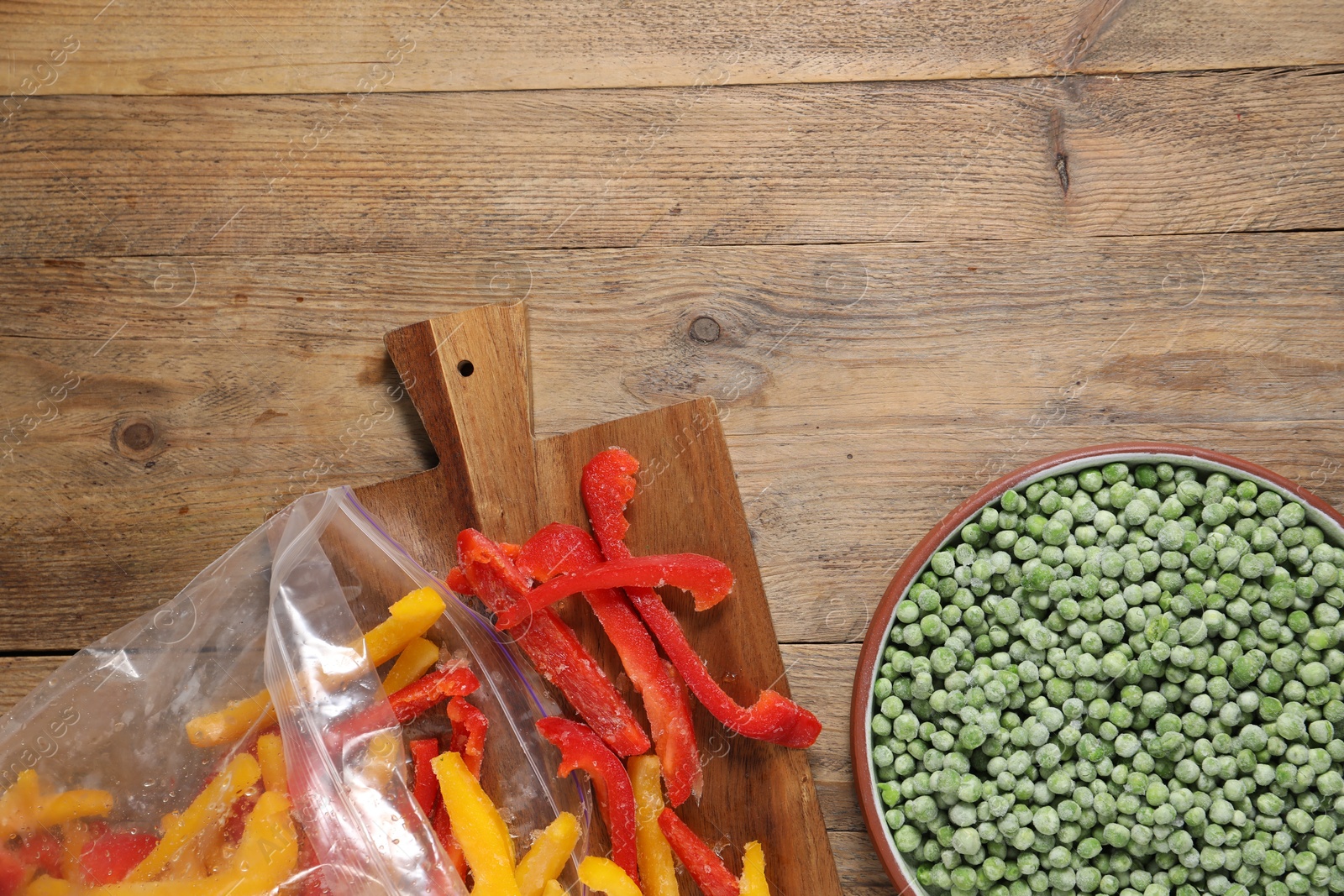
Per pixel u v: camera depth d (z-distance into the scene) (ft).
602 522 3.58
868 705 3.37
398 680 3.47
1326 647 3.30
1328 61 3.95
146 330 3.99
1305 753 3.19
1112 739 3.33
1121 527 3.44
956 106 4.01
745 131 4.02
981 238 4.01
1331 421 3.92
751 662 3.69
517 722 3.65
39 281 3.98
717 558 3.70
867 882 3.80
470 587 3.55
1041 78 4.01
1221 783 3.32
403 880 3.12
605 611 3.52
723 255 4.02
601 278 4.02
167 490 3.96
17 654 3.91
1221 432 3.95
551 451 3.76
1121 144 4.00
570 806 3.62
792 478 3.97
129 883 3.01
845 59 4.01
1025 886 3.36
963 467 3.95
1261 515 3.41
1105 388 3.97
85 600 3.92
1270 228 3.98
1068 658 3.37
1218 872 3.32
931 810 3.32
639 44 4.01
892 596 3.41
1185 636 3.30
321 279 4.00
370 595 3.67
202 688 3.40
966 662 3.44
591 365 4.00
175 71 4.00
